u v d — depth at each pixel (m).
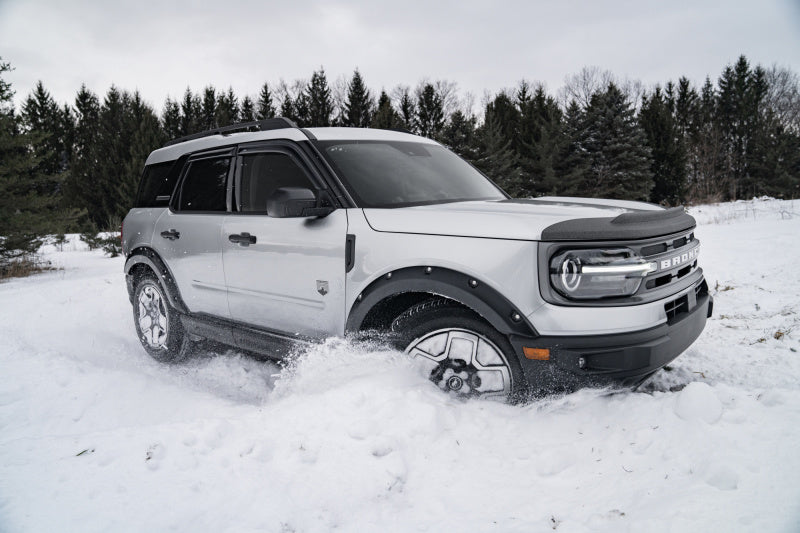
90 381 3.69
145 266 4.51
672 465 1.96
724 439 2.03
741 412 2.20
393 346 2.76
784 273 5.89
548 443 2.22
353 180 3.08
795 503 1.64
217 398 3.47
